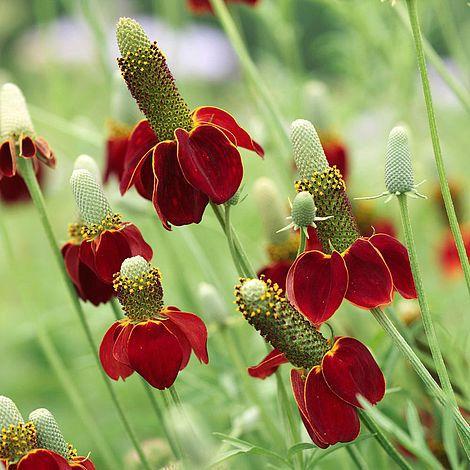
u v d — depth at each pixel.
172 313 0.70
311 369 0.68
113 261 0.72
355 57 1.23
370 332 0.89
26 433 0.69
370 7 1.06
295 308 0.69
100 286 0.75
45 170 1.00
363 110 1.27
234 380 0.88
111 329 0.71
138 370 0.69
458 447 0.79
